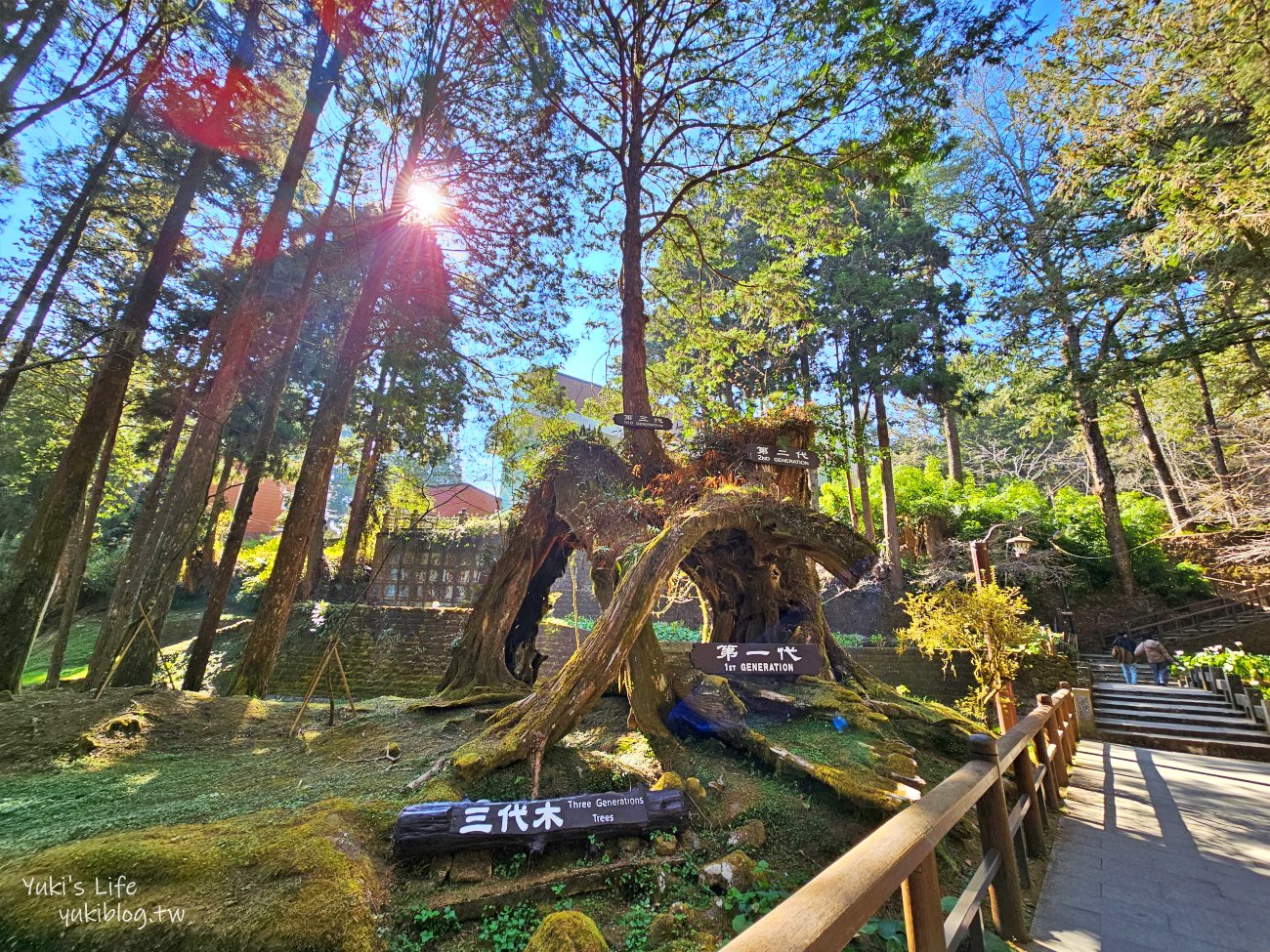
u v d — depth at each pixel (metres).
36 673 13.53
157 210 10.64
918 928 1.84
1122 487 21.42
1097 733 9.63
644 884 2.99
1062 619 15.59
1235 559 13.05
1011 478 27.72
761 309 10.62
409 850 2.84
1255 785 5.97
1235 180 7.90
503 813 3.04
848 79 7.28
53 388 11.22
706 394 10.35
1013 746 3.37
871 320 16.62
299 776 3.95
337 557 17.72
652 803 3.34
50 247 7.87
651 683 5.01
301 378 14.59
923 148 7.70
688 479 6.30
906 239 16.84
